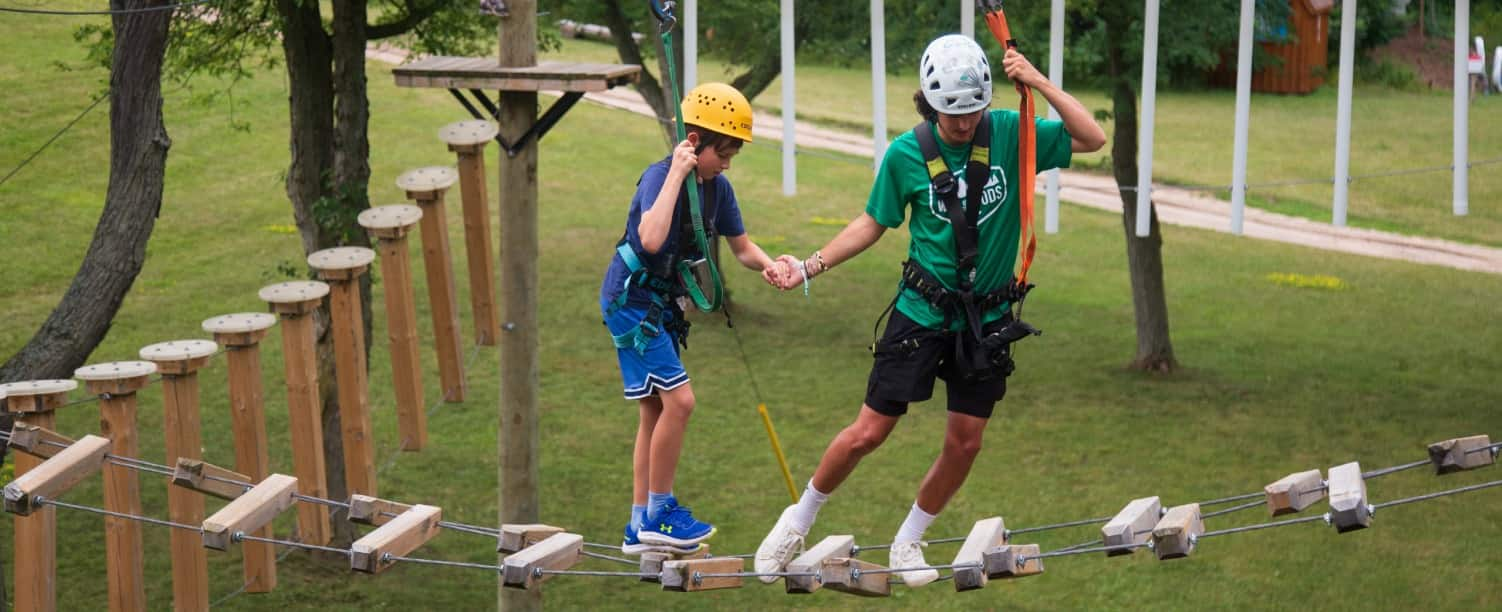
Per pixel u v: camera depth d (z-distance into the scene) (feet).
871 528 66.33
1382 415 81.87
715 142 25.27
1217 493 70.44
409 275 49.67
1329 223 134.92
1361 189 146.72
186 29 73.67
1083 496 70.23
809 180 144.97
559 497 70.33
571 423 81.46
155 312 99.66
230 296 103.71
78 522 67.31
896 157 24.31
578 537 25.89
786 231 126.21
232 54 76.79
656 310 26.12
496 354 95.14
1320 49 191.62
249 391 45.29
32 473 29.91
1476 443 22.77
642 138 161.58
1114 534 23.11
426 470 74.69
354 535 65.67
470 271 52.11
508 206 41.57
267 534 67.97
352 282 48.70
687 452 76.69
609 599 60.95
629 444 78.23
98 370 40.32
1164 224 133.49
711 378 89.66
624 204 134.51
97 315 47.34
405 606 60.54
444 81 35.17
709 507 68.80
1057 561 63.67
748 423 81.15
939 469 25.85
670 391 26.32
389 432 80.02
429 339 97.76
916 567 25.25
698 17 89.45
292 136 66.08
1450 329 101.60
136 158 48.14
